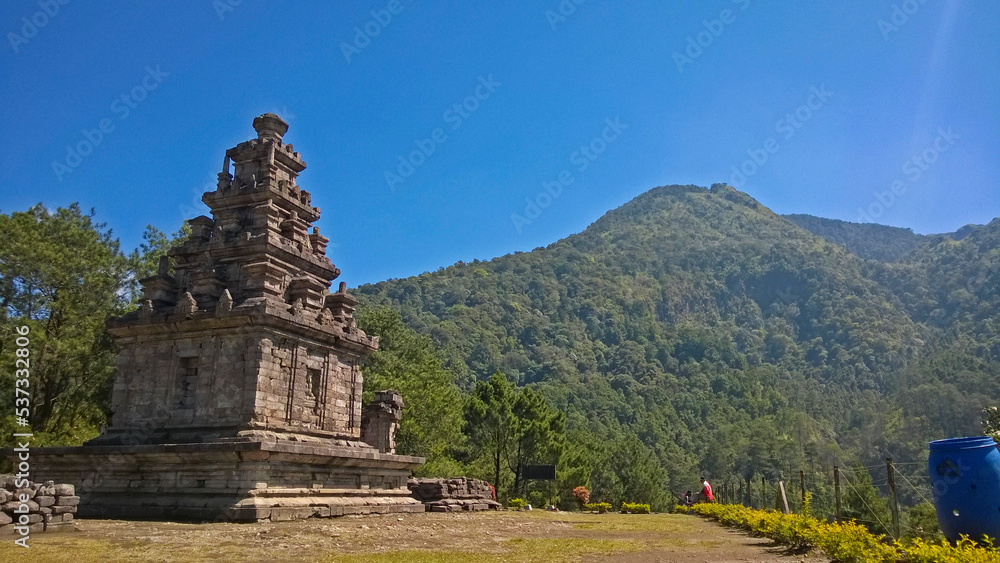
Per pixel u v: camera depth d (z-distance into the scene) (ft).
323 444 97.55
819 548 61.46
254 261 102.53
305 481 90.02
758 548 65.16
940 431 366.02
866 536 53.67
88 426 146.92
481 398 201.57
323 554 53.93
